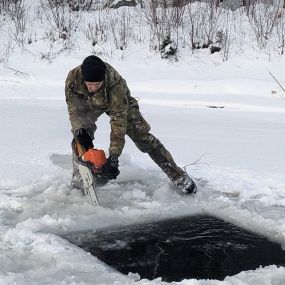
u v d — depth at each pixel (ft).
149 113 32.78
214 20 54.39
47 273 11.07
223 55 51.96
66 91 15.53
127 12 57.41
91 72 14.11
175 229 14.47
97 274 11.10
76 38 53.88
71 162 19.66
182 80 45.09
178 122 29.71
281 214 15.55
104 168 14.53
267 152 22.58
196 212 15.66
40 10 56.85
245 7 57.72
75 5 57.77
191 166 19.85
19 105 33.40
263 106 37.09
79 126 15.46
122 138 14.85
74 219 14.39
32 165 19.21
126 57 52.24
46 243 12.56
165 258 12.69
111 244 13.33
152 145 16.65
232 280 10.91
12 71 48.19
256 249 13.41
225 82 44.47
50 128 25.72
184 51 52.80
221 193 17.33
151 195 16.90
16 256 11.93
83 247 13.07
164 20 53.98
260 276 11.12
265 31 53.88
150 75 49.44
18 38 52.90
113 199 16.22
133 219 14.85
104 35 53.98
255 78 47.83
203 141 24.39
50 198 15.84
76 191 16.31
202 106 37.04
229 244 13.64
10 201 15.39
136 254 12.83
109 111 15.57
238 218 15.11
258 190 17.57
